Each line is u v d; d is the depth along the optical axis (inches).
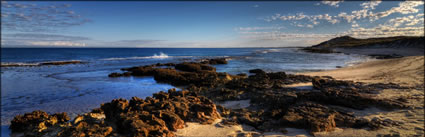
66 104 460.1
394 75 713.6
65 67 1229.7
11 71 1021.2
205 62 1478.8
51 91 581.6
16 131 310.8
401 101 377.4
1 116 376.8
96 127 246.5
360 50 3176.7
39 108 429.1
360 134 247.8
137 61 1766.7
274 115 322.3
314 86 561.0
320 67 1206.9
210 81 692.7
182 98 357.1
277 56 2389.3
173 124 265.9
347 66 1207.6
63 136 235.9
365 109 346.6
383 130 258.1
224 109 362.0
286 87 578.6
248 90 550.6
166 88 654.5
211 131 262.7
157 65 1381.6
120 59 2001.7
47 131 281.4
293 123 273.1
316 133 250.2
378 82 599.2
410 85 522.3
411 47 2849.4
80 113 402.0
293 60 1774.1
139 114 268.8
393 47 3201.3
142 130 233.3
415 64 959.0
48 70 1074.7
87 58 2123.5
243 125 292.2
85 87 647.8
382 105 351.6
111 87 658.2
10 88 615.5
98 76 882.1
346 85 551.8
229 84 617.0
